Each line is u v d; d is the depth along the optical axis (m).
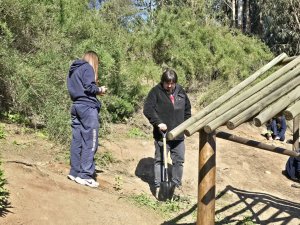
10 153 4.34
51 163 4.34
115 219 3.32
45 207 3.15
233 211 4.19
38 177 3.62
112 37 7.62
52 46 6.17
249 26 16.52
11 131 5.14
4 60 5.36
